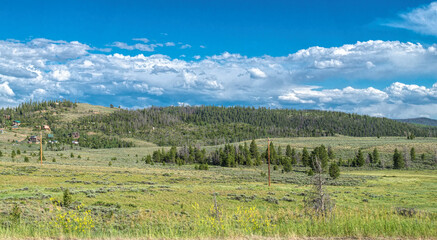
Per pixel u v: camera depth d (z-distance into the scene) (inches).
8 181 1830.7
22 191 1409.9
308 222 441.1
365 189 1998.0
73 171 2647.6
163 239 384.8
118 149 7145.7
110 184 1975.9
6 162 3277.6
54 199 1144.2
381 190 1946.4
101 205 1197.1
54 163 3597.4
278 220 493.0
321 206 501.0
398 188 2095.2
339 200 1444.4
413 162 4532.5
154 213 1037.2
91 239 392.5
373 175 3348.9
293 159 4793.3
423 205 1336.1
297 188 1978.3
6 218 754.2
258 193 1644.9
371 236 372.5
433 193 1776.6
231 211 1109.7
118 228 762.8
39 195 1252.5
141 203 1270.9
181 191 1622.8
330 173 2972.4
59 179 2069.4
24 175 2171.5
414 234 369.1
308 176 3329.2
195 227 438.9
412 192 1830.7
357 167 4436.5
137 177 2480.3
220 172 3631.9
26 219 746.8
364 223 406.3
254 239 369.1
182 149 5241.1
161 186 1850.4
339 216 467.5
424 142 5880.9
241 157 4849.9
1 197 1192.2
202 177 2721.5
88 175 2400.3
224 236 389.7
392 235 373.7
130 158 5329.7
